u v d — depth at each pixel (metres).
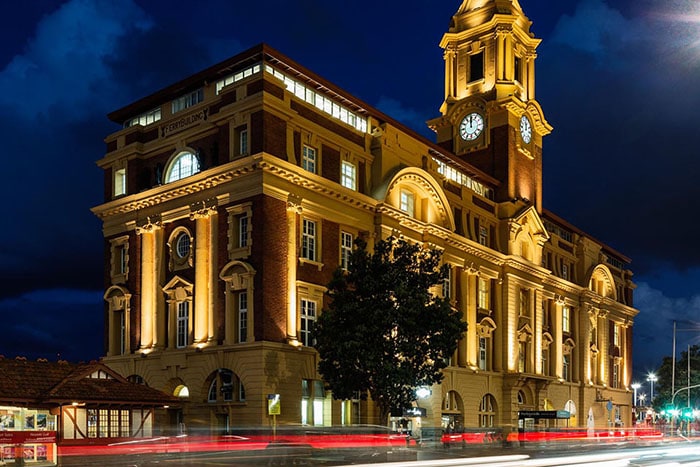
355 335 34.66
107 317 46.75
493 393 56.53
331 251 43.12
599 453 38.12
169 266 43.94
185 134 43.81
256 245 38.66
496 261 58.94
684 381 93.06
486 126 64.06
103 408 33.12
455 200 54.44
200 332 40.81
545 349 66.31
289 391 38.47
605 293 80.81
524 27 69.06
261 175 38.78
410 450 36.19
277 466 30.14
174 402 35.97
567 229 75.06
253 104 39.41
